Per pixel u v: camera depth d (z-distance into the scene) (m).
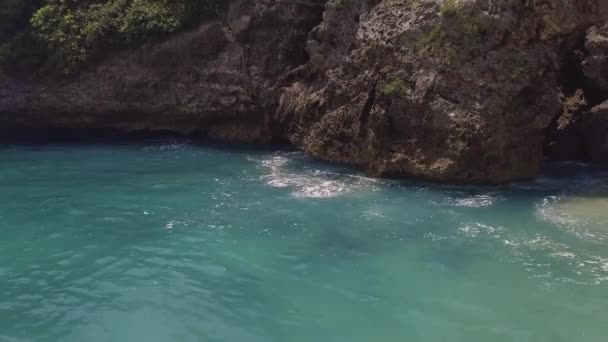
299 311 8.83
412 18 15.30
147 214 13.15
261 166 17.34
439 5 14.85
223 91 21.67
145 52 22.05
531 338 8.00
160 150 20.08
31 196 14.64
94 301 9.22
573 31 15.22
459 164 14.47
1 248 11.26
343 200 13.80
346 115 16.97
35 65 23.22
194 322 8.59
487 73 14.45
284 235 11.73
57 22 22.97
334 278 9.85
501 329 8.23
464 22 14.45
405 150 15.16
